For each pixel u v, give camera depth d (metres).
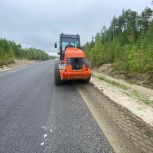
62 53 12.51
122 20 70.06
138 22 64.75
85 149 4.34
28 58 82.56
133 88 12.59
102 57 28.53
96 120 6.02
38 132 5.21
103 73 22.00
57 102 8.12
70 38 14.72
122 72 18.69
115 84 13.49
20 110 7.07
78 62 11.12
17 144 4.59
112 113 6.68
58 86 11.82
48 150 4.32
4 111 6.98
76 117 6.29
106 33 61.16
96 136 4.94
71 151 4.27
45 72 20.95
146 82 13.97
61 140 4.75
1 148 4.41
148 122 5.93
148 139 4.83
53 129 5.38
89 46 45.00
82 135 5.00
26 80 14.59
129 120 6.05
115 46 29.47
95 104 7.79
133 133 5.13
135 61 17.25
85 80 12.27
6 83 13.27
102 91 10.24
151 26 31.70
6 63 34.62
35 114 6.62
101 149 4.33
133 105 7.74
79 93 9.80
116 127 5.50
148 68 16.33
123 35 47.59
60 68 11.10
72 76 11.11
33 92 10.13
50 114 6.61
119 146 4.46
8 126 5.61
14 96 9.28
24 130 5.34
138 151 4.26
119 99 8.62
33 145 4.53
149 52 16.78
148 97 10.13
